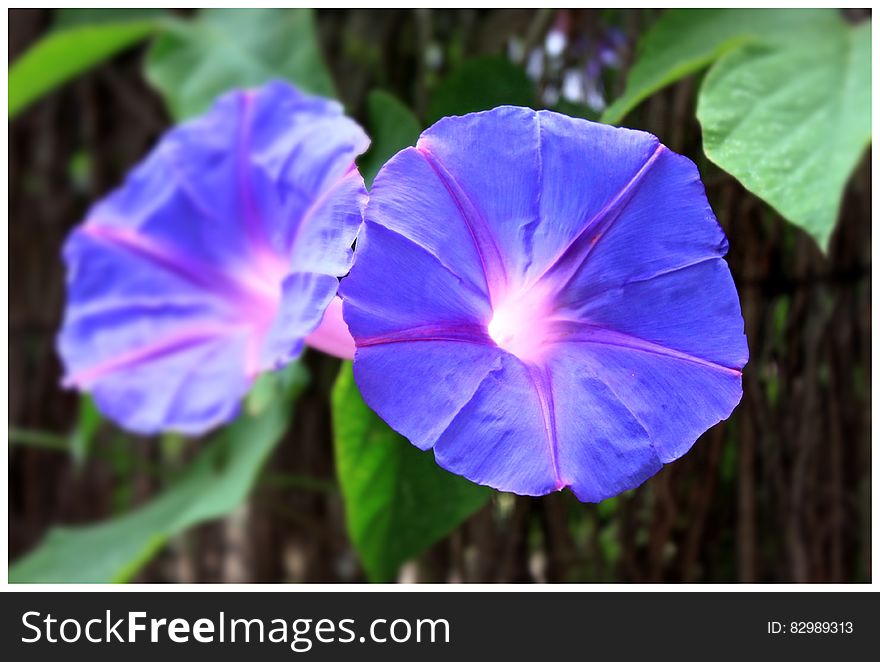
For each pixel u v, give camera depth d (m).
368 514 0.19
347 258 0.14
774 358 0.21
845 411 0.22
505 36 0.23
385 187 0.14
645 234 0.15
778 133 0.17
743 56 0.18
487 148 0.14
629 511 0.21
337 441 0.18
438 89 0.19
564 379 0.15
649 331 0.15
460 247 0.14
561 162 0.14
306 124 0.18
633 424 0.14
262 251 0.20
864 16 0.20
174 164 0.22
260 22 0.25
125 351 0.23
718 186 0.18
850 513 0.22
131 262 0.23
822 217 0.16
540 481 0.14
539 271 0.15
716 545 0.21
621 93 0.20
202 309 0.22
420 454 0.18
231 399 0.21
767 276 0.20
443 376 0.14
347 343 0.17
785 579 0.22
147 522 0.26
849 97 0.18
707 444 0.20
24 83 0.28
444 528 0.18
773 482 0.21
